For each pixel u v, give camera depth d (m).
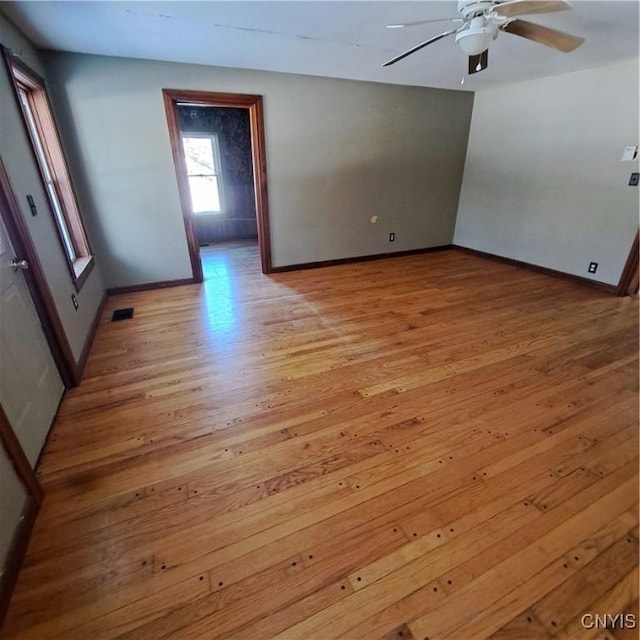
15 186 1.99
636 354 2.68
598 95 3.70
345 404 2.14
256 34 2.68
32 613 1.15
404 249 5.43
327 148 4.37
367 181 4.77
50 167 3.09
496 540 1.38
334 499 1.54
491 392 2.25
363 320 3.25
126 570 1.27
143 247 3.87
